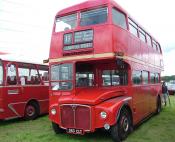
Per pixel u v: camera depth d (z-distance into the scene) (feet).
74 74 28.94
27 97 40.78
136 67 34.32
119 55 27.37
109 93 27.73
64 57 30.14
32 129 34.04
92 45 28.17
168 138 28.48
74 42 29.58
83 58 28.63
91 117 25.68
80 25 29.68
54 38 31.60
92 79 30.94
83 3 30.25
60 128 30.22
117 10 29.66
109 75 30.40
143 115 36.63
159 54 53.06
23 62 40.52
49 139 28.30
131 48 32.55
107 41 27.27
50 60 31.40
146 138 28.40
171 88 100.99
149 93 41.27
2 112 36.40
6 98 37.04
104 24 27.78
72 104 26.71
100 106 25.66
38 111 43.01
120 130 26.91
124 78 31.04
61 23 31.50
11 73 38.29
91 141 27.43
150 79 43.09
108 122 25.08
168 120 40.50
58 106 28.17
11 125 36.99
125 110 28.63
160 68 52.90
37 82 43.16
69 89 28.99
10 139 28.73
